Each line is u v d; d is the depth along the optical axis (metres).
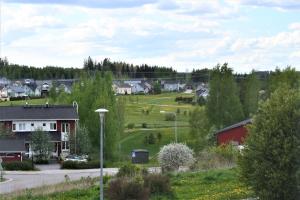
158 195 31.66
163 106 169.25
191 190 33.03
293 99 25.78
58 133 88.06
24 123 87.81
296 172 25.11
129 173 40.00
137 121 136.00
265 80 120.06
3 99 180.88
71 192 35.59
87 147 84.31
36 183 51.00
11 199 35.38
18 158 77.50
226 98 101.31
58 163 79.75
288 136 25.38
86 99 92.38
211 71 104.50
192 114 97.25
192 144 82.88
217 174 36.88
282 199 25.45
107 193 30.66
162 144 106.88
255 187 25.97
